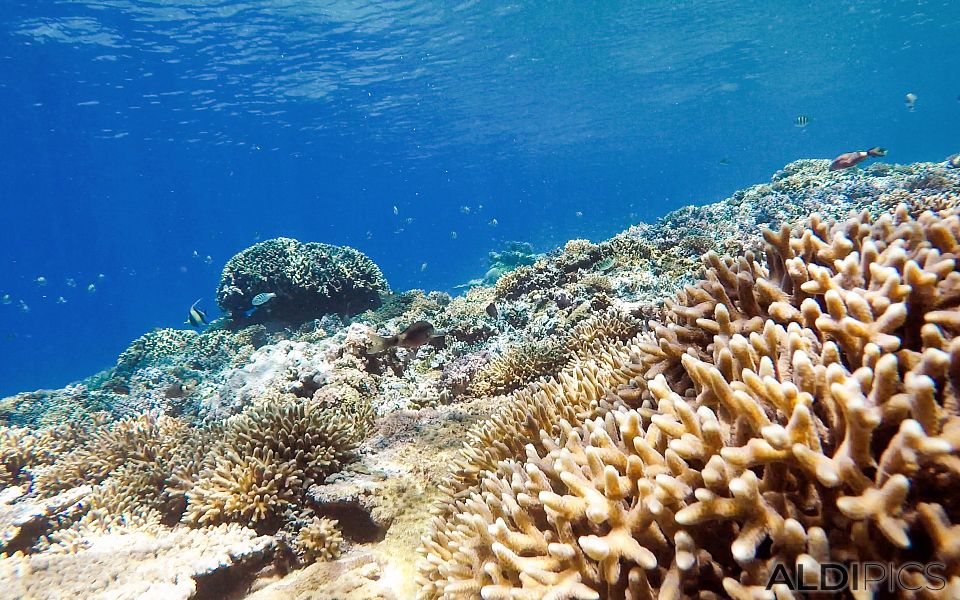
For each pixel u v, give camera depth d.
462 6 29.38
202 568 4.16
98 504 5.71
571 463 2.46
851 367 2.21
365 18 28.98
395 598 3.74
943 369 1.81
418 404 7.50
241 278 14.88
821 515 1.83
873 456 1.86
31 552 5.26
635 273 10.01
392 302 14.88
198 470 5.67
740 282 3.11
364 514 4.57
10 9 23.19
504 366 7.25
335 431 5.39
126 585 4.01
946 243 2.57
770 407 2.14
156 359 13.29
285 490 4.90
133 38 27.03
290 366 8.78
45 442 7.80
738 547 1.75
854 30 44.88
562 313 9.25
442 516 3.92
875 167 14.63
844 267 2.65
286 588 4.02
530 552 2.44
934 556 1.60
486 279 26.88
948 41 55.88
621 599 2.05
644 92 54.53
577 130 70.25
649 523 2.09
